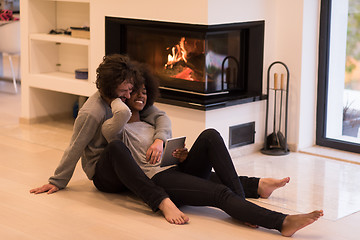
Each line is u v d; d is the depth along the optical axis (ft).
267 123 15.51
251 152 15.42
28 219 10.37
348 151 15.40
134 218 10.49
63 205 11.09
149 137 11.36
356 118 15.33
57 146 15.67
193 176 10.53
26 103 18.17
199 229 10.04
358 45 14.99
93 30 16.29
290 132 15.65
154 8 14.76
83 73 17.13
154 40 15.25
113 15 15.71
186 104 14.15
